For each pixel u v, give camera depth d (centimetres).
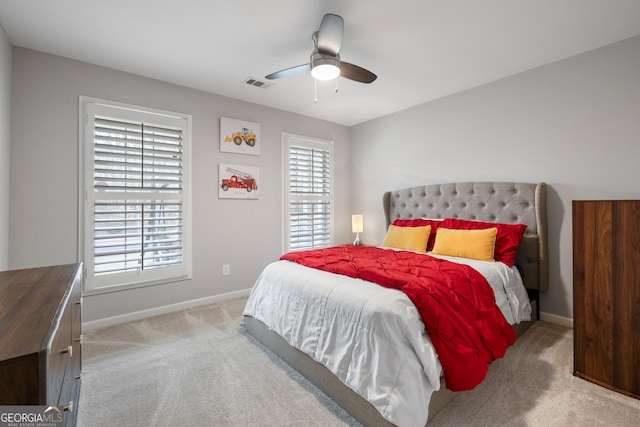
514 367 206
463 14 206
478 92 331
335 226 466
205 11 202
